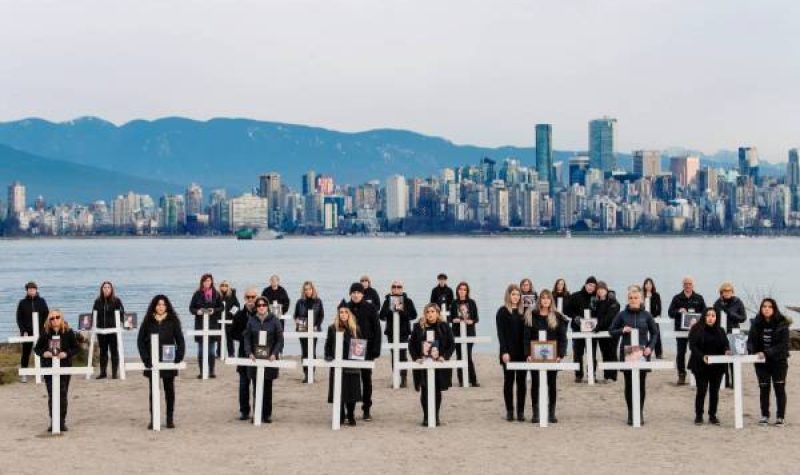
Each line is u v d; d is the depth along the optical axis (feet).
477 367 91.76
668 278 360.69
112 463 51.72
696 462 50.80
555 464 50.67
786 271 412.98
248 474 49.24
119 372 83.51
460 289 77.51
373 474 48.93
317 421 63.46
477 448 54.65
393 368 77.15
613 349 78.69
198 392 75.87
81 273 430.20
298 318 81.25
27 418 65.26
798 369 84.94
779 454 52.39
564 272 410.31
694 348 60.44
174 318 60.90
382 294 270.67
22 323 81.35
